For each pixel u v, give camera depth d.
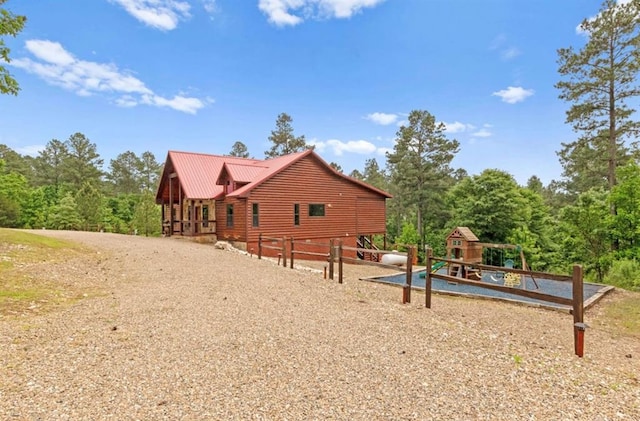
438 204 34.91
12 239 11.09
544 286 11.19
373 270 13.88
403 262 15.08
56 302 5.96
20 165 49.12
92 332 4.55
